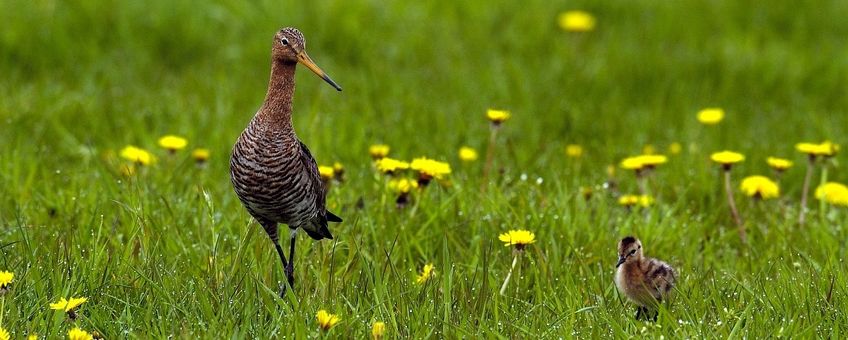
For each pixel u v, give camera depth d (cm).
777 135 1727
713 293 965
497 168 1418
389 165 1177
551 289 984
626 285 995
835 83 2005
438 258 1099
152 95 1734
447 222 1179
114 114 1622
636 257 988
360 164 1425
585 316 927
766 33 2203
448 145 1548
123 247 1037
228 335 849
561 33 2136
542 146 1559
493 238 1136
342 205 1202
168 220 1134
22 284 922
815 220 1284
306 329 859
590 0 2239
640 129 1722
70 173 1351
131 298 927
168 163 1362
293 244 994
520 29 2120
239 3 2045
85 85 1775
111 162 1383
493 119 1316
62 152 1495
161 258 1009
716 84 1991
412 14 2125
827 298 959
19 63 1850
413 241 1112
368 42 2005
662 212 1295
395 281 972
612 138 1667
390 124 1609
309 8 2044
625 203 1285
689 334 882
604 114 1772
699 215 1284
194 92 1755
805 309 930
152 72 1878
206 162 1393
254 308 900
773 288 973
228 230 1097
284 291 986
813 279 1001
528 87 1850
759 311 939
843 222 1273
